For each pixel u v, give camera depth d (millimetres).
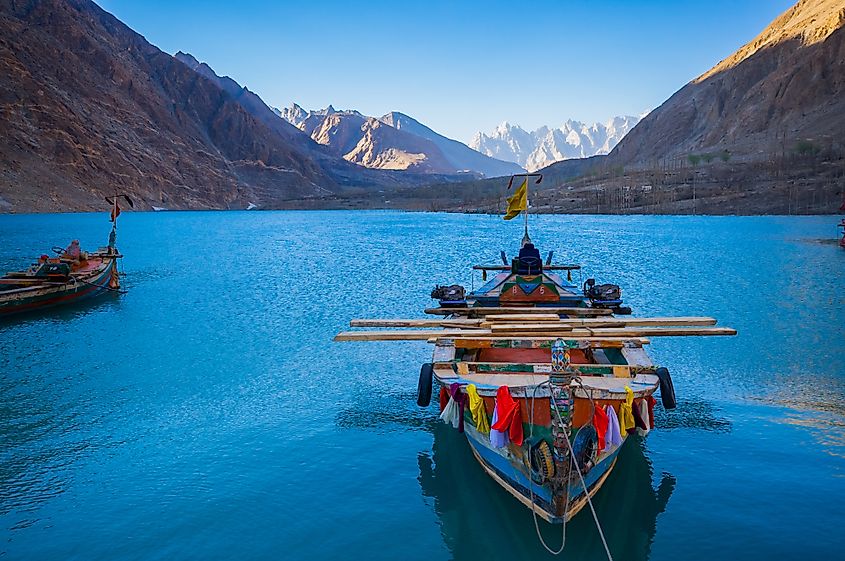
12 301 27375
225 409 16203
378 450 13602
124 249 63844
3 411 16047
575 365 11508
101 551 10031
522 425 9906
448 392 11734
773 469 12281
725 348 21156
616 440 10094
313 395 17281
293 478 12359
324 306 30281
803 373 18297
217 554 9977
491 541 10289
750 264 45500
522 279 18031
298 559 9820
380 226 110000
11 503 11461
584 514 10516
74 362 20531
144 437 14406
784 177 150500
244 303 31234
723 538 10086
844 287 34000
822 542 9961
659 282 36812
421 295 33281
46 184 188750
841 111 191250
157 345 22828
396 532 10539
